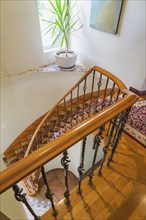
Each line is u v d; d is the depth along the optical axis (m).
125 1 2.29
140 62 2.46
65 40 3.44
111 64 2.98
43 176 0.79
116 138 1.34
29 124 3.75
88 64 3.52
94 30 3.00
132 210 1.18
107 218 1.12
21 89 3.33
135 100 0.94
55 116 3.27
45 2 3.09
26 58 3.36
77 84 2.09
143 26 2.21
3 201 0.82
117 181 1.38
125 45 2.58
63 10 2.93
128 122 2.21
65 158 0.82
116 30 2.58
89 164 3.00
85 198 1.22
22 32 3.04
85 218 1.11
